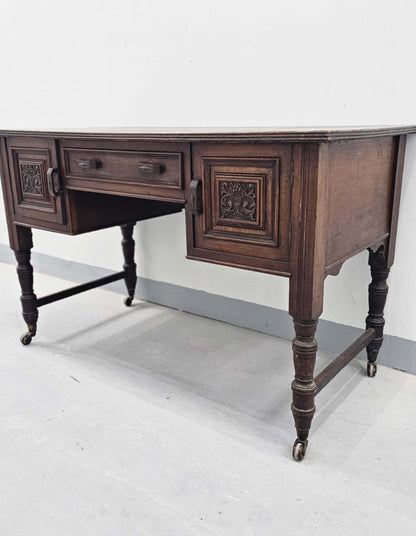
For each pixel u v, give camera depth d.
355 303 1.66
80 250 2.48
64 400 1.47
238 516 1.04
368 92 1.48
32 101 2.40
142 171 1.28
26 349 1.80
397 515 1.03
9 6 2.31
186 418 1.38
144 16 1.88
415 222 1.48
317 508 1.05
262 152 1.05
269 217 1.09
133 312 2.14
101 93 2.12
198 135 1.11
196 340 1.86
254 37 1.64
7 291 2.42
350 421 1.35
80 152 1.43
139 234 2.18
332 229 1.11
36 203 1.62
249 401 1.46
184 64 1.83
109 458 1.21
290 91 1.62
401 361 1.61
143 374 1.62
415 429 1.31
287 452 1.23
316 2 1.49
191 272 2.06
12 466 1.19
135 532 1.00
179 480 1.14
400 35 1.38
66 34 2.15
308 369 1.16
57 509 1.06
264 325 1.90
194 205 1.18
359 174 1.18
